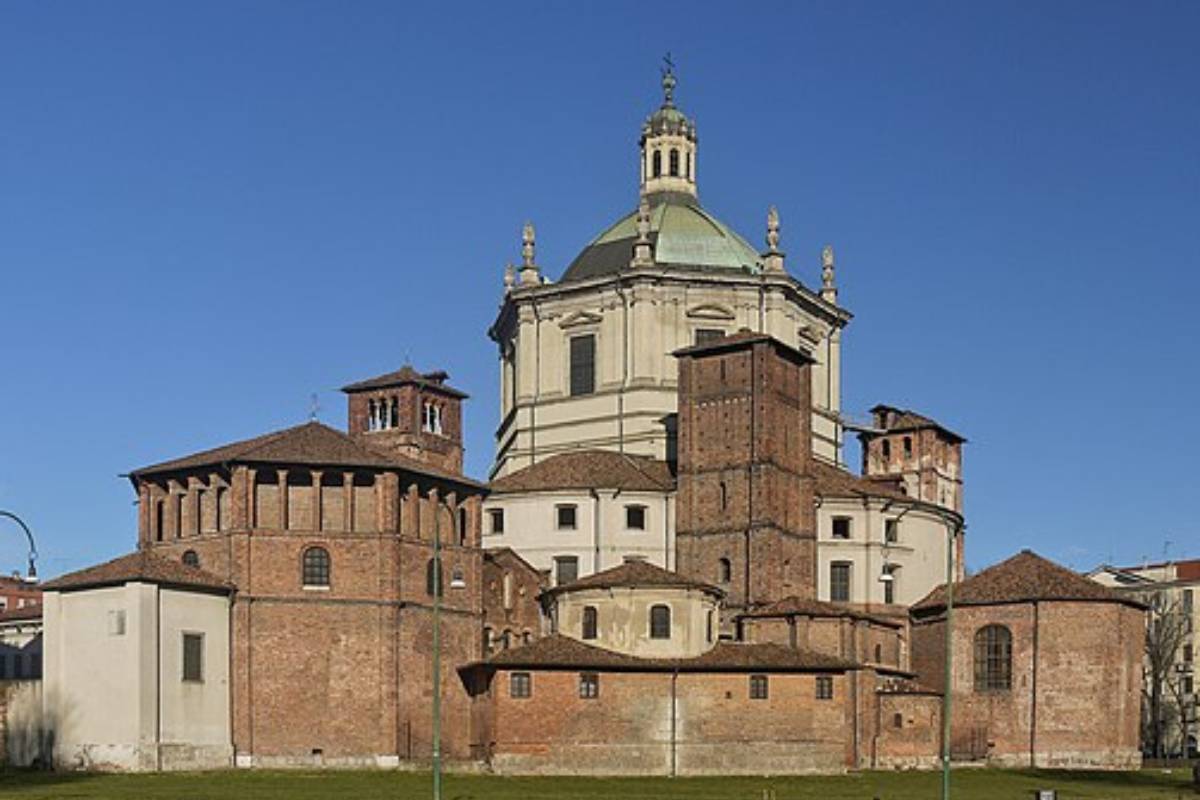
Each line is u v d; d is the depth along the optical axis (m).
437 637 85.12
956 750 131.62
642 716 115.88
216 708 112.75
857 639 128.00
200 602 112.69
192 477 118.56
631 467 139.25
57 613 112.44
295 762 114.06
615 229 154.38
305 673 115.31
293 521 117.44
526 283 151.38
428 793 95.38
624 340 145.00
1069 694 129.50
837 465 151.75
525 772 113.88
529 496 137.88
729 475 133.25
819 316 152.38
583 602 122.12
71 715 110.94
